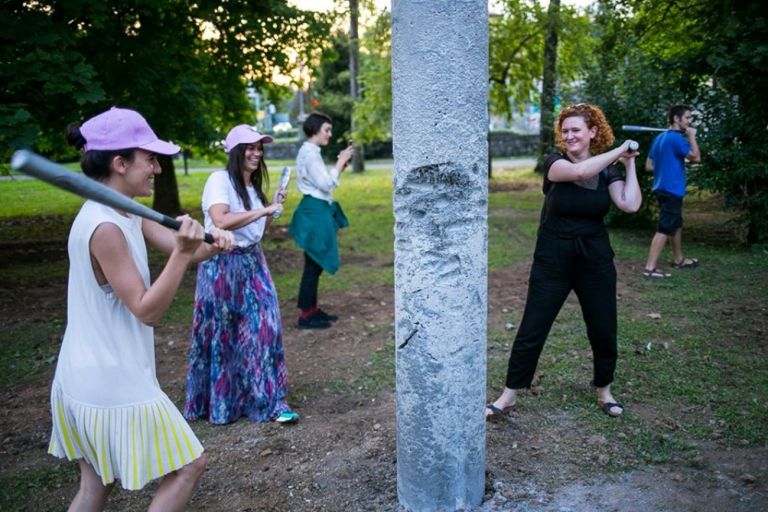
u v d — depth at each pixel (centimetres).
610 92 1091
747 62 830
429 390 287
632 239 1000
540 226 391
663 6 1112
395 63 274
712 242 955
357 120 2312
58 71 696
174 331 623
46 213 1559
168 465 234
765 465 339
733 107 884
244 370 414
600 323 390
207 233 231
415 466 295
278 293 746
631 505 308
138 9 922
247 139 401
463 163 272
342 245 1034
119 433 226
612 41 1183
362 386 473
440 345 283
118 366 225
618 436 375
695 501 310
